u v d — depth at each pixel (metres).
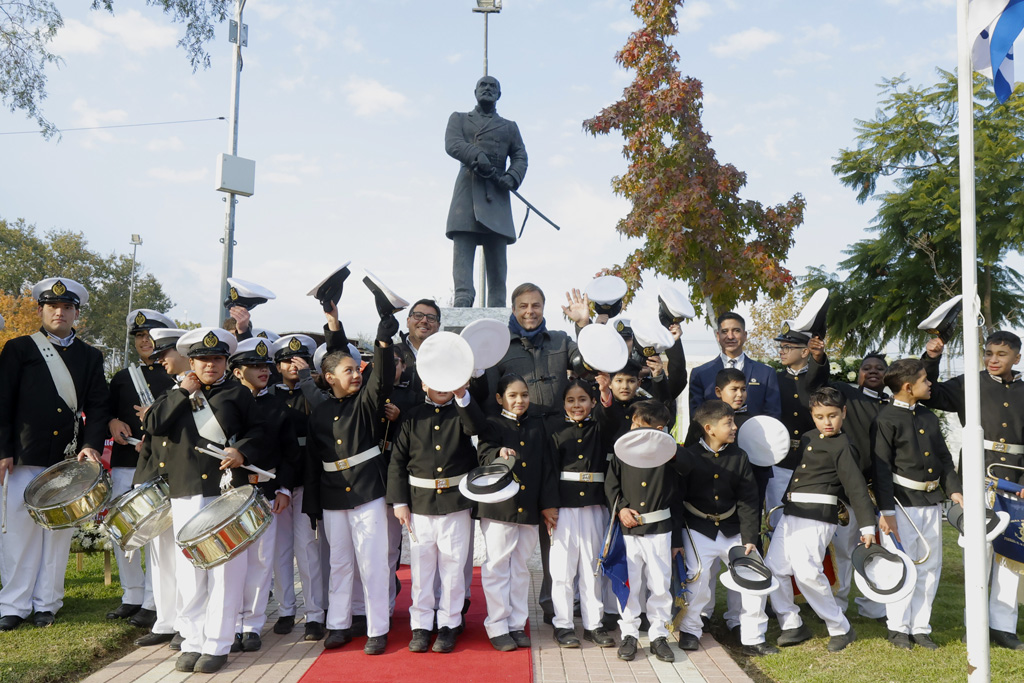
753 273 15.79
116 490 6.04
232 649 5.17
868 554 5.04
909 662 4.89
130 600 5.93
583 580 5.49
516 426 5.41
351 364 5.28
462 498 5.23
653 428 5.17
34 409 5.64
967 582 4.27
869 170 20.42
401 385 5.94
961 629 5.73
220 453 4.99
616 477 5.38
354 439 5.25
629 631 5.20
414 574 5.21
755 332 38.75
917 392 5.55
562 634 5.38
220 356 5.11
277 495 5.40
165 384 6.11
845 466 5.30
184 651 4.83
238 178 12.80
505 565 5.24
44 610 5.69
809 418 6.24
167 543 5.30
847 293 20.69
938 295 19.00
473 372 5.17
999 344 5.65
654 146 16.11
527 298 6.20
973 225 4.38
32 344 5.77
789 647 5.43
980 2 4.54
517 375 5.50
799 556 5.35
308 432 5.39
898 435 5.56
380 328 5.19
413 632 5.16
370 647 5.06
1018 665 4.88
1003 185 17.81
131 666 4.85
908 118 19.73
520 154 8.95
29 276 50.44
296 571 7.96
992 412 5.70
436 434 5.23
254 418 5.24
